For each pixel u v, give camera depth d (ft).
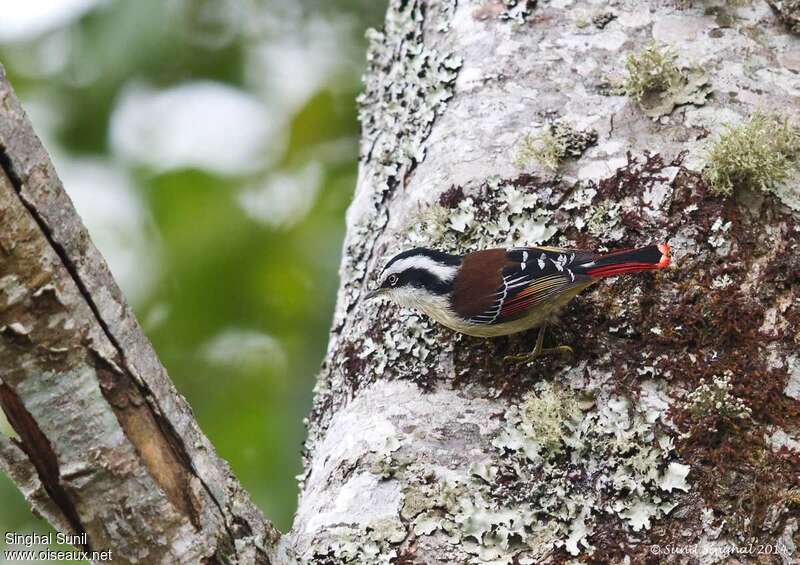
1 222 19.95
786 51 32.22
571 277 28.58
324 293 47.37
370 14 50.88
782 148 29.76
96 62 44.45
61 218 20.77
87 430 21.44
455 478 27.76
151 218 47.19
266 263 46.98
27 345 20.70
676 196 29.86
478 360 30.27
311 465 33.01
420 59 35.32
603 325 29.32
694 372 27.86
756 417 27.09
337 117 50.52
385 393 30.58
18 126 20.13
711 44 32.32
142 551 22.45
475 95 33.68
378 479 28.14
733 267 28.71
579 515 26.66
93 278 21.30
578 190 31.12
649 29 33.14
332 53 51.57
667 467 26.73
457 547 26.61
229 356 48.03
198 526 22.56
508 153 32.24
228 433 46.37
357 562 26.58
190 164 47.19
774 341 27.94
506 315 29.55
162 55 44.73
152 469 22.12
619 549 26.04
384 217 34.42
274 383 47.42
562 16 34.14
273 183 49.93
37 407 21.13
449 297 30.04
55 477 21.79
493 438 28.43
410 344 30.96
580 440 27.58
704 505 26.30
